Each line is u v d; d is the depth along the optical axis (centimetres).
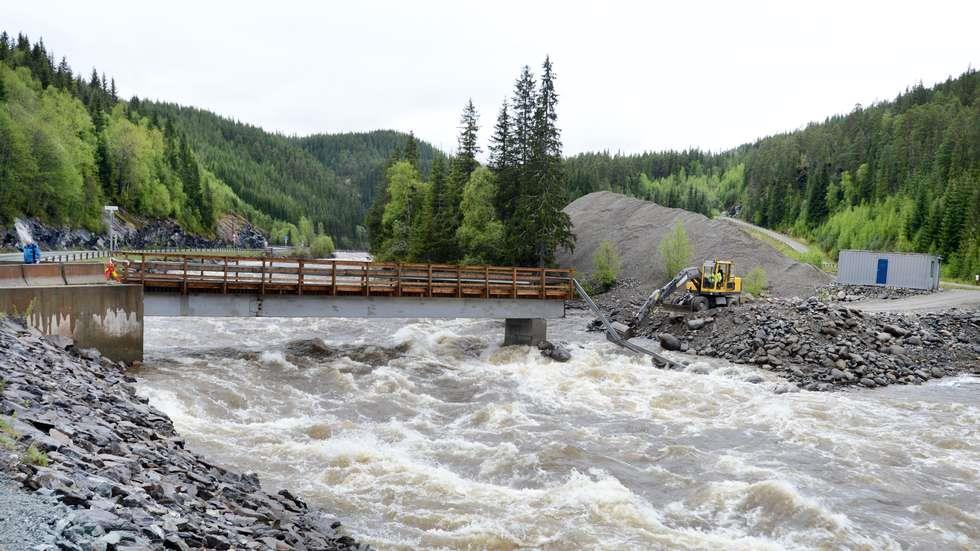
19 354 1383
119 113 12825
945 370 2617
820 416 1930
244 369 2270
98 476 786
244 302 2581
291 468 1342
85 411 1123
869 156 13225
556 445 1566
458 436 1692
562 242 5222
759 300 3753
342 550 912
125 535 629
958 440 1692
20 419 912
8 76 9206
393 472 1346
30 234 7275
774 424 1827
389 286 2764
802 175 14662
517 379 2372
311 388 2114
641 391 2214
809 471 1466
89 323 2047
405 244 6444
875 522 1217
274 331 3180
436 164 6156
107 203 10069
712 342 2980
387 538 1045
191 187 13200
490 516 1159
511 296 2941
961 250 7919
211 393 1905
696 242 5362
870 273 4662
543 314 3009
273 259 2595
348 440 1581
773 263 4969
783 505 1243
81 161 9256
